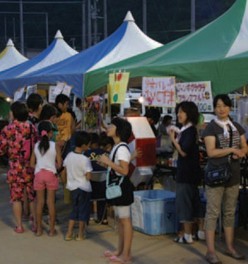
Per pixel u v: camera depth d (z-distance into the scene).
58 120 8.06
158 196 6.79
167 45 7.64
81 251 5.83
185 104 5.66
